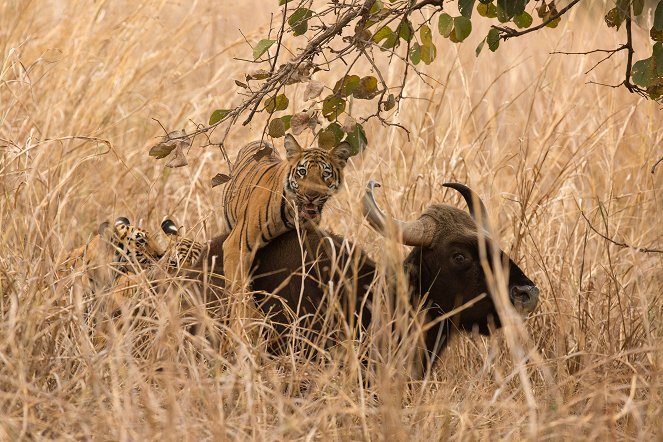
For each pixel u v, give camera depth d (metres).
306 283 14.01
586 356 13.50
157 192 19.92
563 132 21.05
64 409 11.20
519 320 12.98
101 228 15.63
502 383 11.66
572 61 23.06
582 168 20.52
